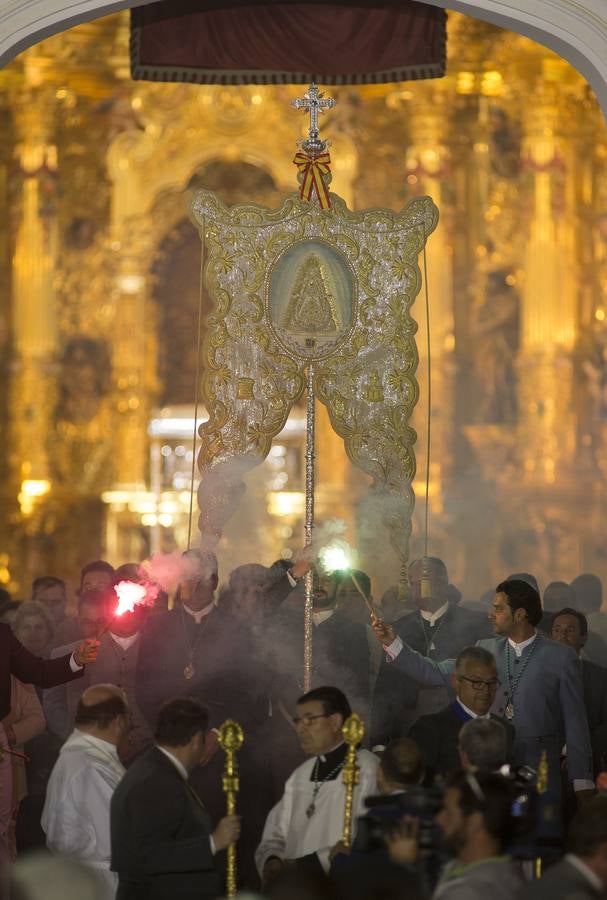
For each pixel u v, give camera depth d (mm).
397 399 26438
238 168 78000
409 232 26516
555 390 73438
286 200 26391
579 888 14578
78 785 19609
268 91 75062
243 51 32625
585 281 74500
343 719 19734
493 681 20812
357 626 27078
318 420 74625
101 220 76062
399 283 26484
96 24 73125
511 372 74812
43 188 74812
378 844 16203
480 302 74688
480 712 20828
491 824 14812
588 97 74375
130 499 74375
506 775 16484
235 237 26281
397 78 32719
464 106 74938
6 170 75188
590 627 34781
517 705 22750
